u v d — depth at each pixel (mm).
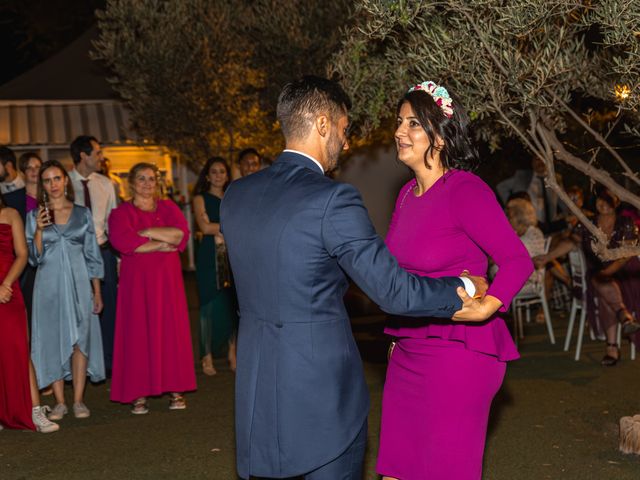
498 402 6480
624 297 7715
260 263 2801
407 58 5465
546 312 8609
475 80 4758
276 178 2865
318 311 2785
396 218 3535
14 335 5926
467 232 3248
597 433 5664
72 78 13789
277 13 10102
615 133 10086
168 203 6637
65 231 6258
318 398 2783
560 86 5297
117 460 5340
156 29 10633
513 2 4344
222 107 10945
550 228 9836
